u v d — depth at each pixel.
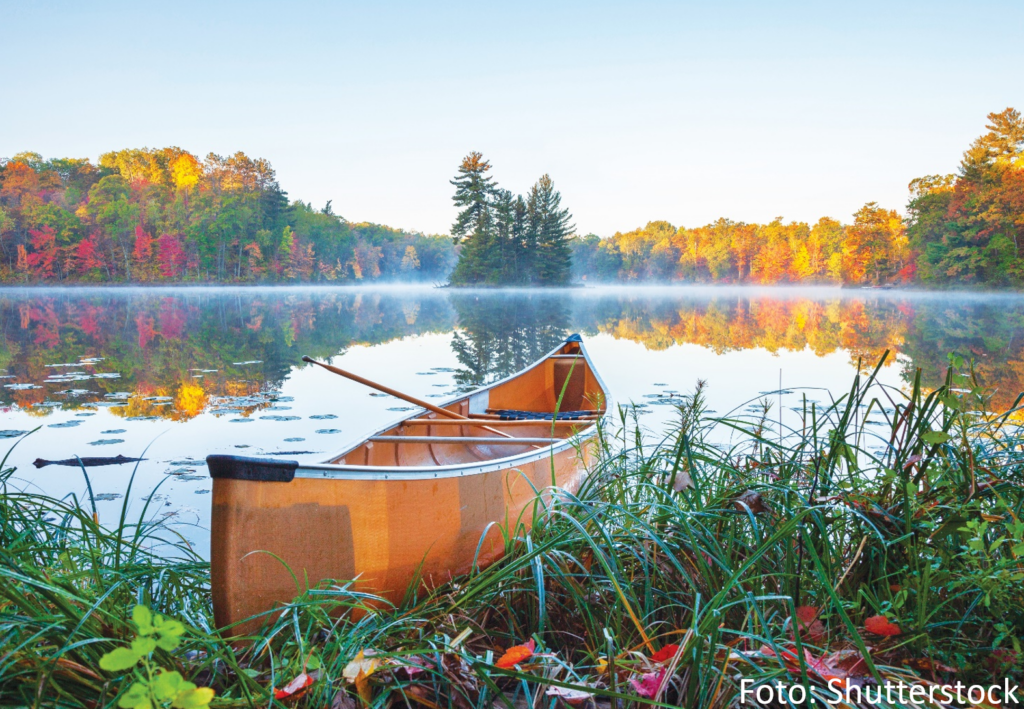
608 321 20.77
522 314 25.44
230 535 1.76
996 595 1.35
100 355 10.99
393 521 2.12
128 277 74.12
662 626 1.73
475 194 72.62
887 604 1.50
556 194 74.75
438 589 2.16
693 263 108.00
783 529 1.43
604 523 2.06
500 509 2.57
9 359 10.33
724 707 1.26
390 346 12.97
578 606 1.75
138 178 88.00
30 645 1.29
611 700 1.29
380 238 119.19
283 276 88.31
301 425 5.55
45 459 4.32
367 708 1.36
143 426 5.45
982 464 1.82
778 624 1.56
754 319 21.31
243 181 89.19
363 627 1.80
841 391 6.79
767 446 2.17
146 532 2.90
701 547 1.77
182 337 14.76
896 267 71.50
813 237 93.50
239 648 1.75
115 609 1.57
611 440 3.41
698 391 2.32
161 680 0.80
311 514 1.91
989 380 7.53
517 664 1.44
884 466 1.70
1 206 72.38
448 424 3.67
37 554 1.90
